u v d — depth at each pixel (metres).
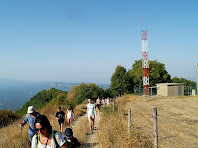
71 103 24.70
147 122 12.81
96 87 64.75
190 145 7.70
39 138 3.12
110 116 12.45
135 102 28.95
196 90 37.53
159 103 26.53
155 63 57.75
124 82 56.56
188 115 16.12
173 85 37.03
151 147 7.05
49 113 18.22
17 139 7.80
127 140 7.17
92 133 10.07
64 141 3.10
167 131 10.22
